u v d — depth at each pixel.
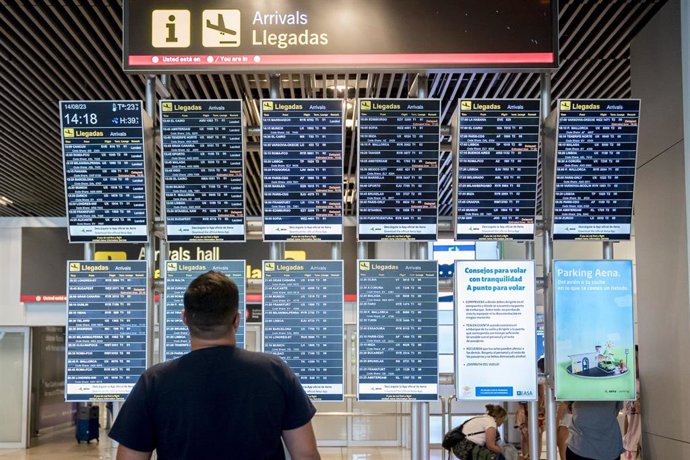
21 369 13.48
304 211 4.43
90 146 4.42
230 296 2.38
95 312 4.54
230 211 4.45
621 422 10.02
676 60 4.83
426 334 4.48
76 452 12.96
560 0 5.72
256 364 2.36
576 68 7.38
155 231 4.58
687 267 4.69
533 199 4.45
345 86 7.44
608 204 4.45
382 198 4.42
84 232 4.46
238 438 2.27
